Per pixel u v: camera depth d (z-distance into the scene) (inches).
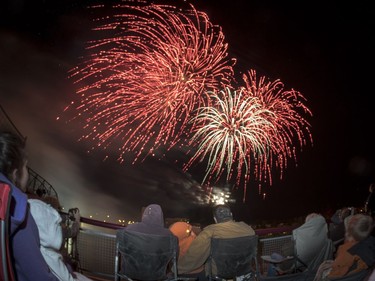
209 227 216.7
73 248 234.4
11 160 107.2
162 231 197.3
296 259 236.2
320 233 236.2
